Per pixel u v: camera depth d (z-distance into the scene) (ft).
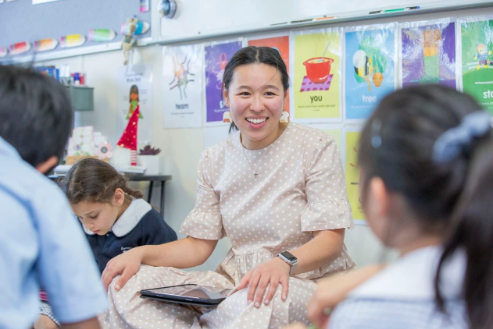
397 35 6.55
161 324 4.51
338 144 6.92
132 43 8.48
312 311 2.63
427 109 2.00
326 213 4.83
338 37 6.90
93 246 6.37
